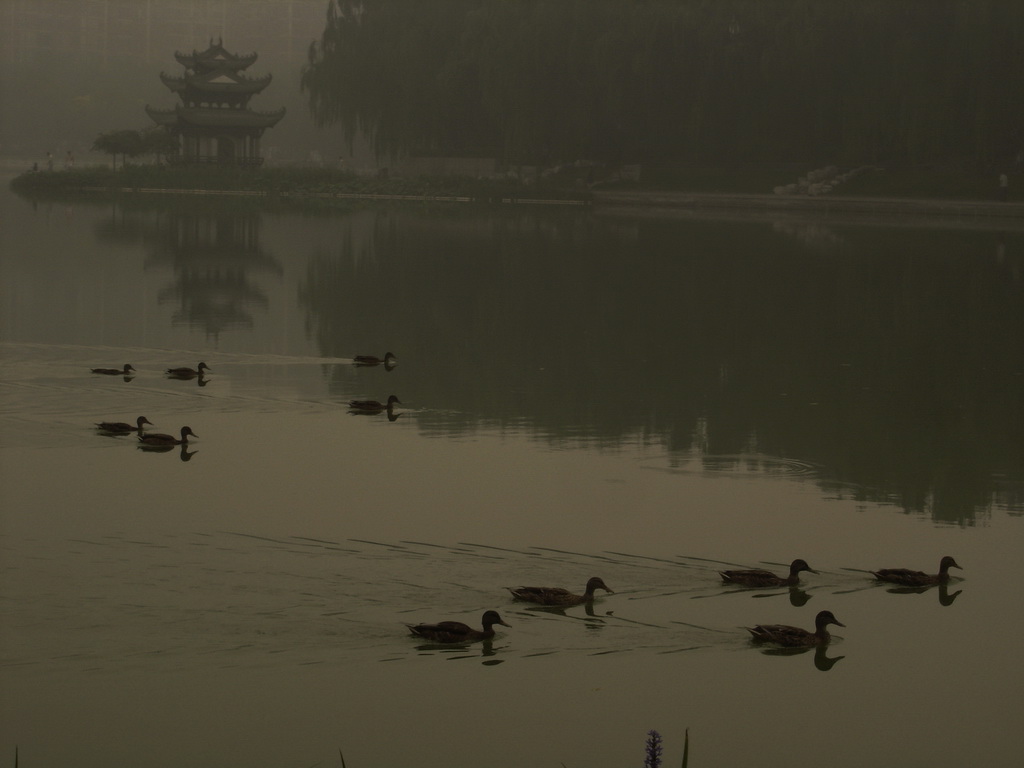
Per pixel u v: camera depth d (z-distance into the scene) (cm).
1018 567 2825
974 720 2131
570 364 5247
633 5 17212
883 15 15275
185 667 2198
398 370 5053
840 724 2106
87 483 3288
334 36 19212
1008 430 4131
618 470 3562
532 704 2138
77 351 5234
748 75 16288
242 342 5616
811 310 6925
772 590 2630
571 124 17012
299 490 3266
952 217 14325
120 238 10406
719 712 2133
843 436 4025
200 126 18875
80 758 1930
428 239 11000
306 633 2328
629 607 2509
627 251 10075
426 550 2798
